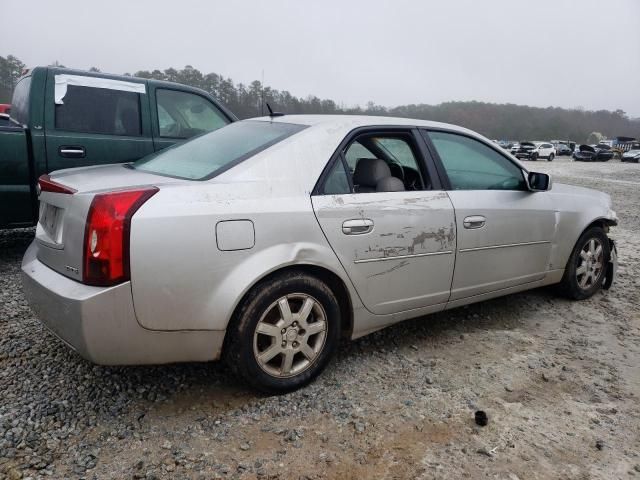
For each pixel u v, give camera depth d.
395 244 3.11
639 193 15.75
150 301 2.37
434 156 3.45
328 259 2.83
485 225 3.57
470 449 2.43
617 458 2.41
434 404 2.79
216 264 2.48
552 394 2.96
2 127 4.64
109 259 2.29
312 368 2.89
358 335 3.14
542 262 4.09
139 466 2.21
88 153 5.11
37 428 2.43
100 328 2.33
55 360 3.09
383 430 2.54
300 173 2.85
